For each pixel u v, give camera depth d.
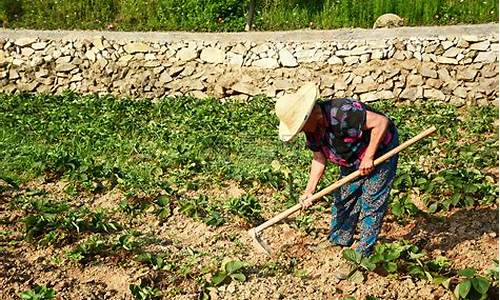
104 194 8.77
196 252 7.01
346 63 16.89
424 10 18.17
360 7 18.53
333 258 6.77
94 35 17.78
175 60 17.30
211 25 18.30
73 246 7.01
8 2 18.89
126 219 7.94
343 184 6.16
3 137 11.71
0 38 17.53
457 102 16.55
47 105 15.11
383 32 17.31
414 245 6.84
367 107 5.91
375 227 6.30
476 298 5.80
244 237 7.47
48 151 10.48
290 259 6.83
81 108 14.74
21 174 9.38
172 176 9.63
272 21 18.48
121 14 18.89
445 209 8.03
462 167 10.35
